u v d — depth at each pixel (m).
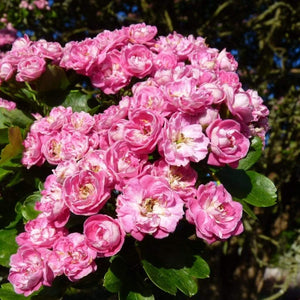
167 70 0.13
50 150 0.12
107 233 0.10
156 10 0.39
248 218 0.36
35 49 0.15
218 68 0.15
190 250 0.11
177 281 0.11
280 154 0.39
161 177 0.10
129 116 0.11
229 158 0.11
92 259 0.10
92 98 0.15
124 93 0.15
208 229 0.10
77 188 0.11
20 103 0.16
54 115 0.13
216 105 0.12
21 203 0.13
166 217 0.10
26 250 0.11
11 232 0.13
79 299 0.29
